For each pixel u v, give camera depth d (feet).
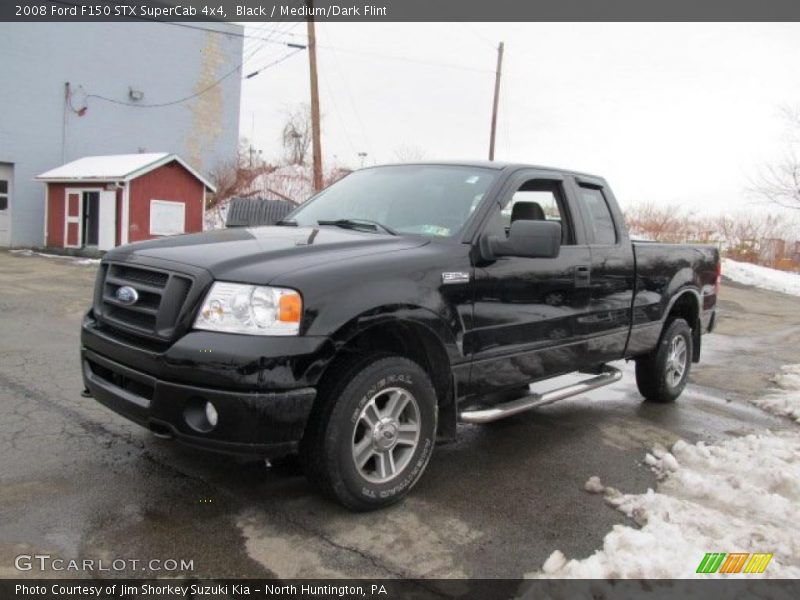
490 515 12.17
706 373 27.12
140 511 11.37
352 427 11.24
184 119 85.10
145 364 10.88
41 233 73.36
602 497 13.33
